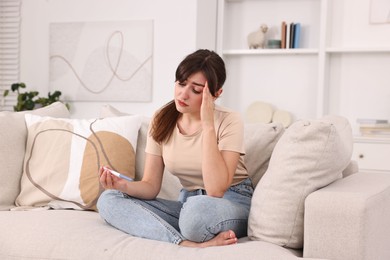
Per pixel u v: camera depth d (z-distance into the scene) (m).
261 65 4.60
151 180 2.18
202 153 2.02
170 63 4.48
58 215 2.15
